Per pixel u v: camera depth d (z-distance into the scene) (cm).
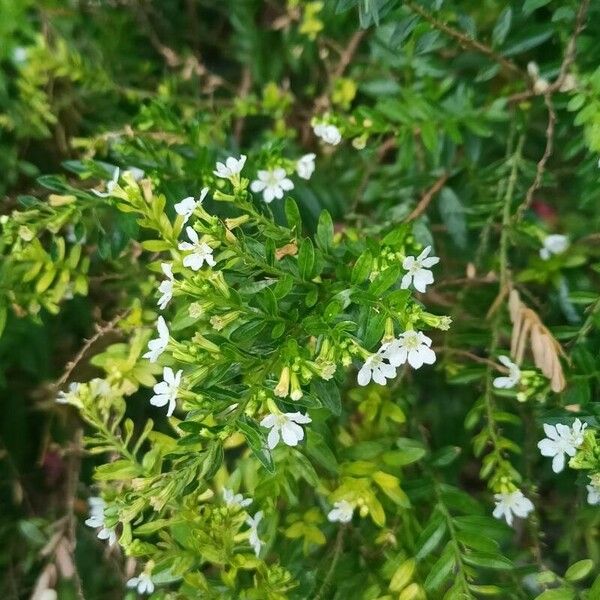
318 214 21
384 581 18
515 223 21
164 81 25
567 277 21
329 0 22
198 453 15
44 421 25
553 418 17
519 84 22
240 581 18
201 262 15
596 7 19
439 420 23
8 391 24
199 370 15
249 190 20
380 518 18
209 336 15
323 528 19
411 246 19
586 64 20
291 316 16
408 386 21
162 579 17
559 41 21
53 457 25
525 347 21
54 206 19
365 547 19
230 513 17
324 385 16
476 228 23
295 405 15
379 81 23
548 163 24
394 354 15
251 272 16
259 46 26
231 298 15
